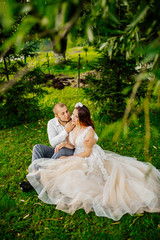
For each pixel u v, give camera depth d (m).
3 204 2.59
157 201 2.30
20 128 5.03
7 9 0.53
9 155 3.77
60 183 2.50
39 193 2.56
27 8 0.56
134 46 0.90
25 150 3.94
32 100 5.41
